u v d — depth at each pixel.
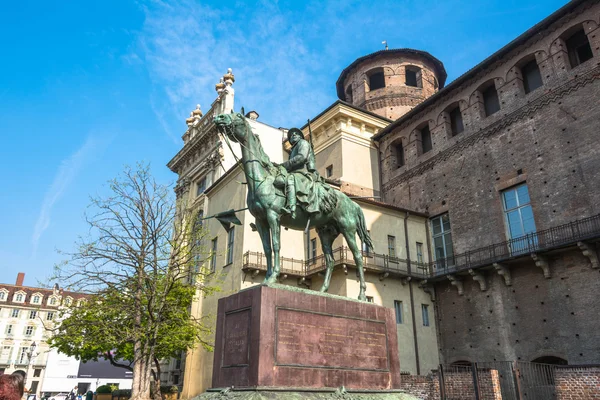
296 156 10.08
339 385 8.36
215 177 32.78
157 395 24.84
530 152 22.39
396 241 25.56
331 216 10.38
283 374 7.73
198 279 25.11
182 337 21.53
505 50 24.23
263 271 23.39
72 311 23.19
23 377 4.74
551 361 20.23
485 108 26.03
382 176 31.14
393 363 9.40
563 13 21.91
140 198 21.61
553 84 22.03
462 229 24.98
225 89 34.88
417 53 37.44
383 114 35.94
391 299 23.86
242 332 8.12
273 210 9.05
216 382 8.29
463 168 25.73
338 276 22.92
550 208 20.92
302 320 8.31
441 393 16.44
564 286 19.80
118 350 25.48
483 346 22.52
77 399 44.72
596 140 19.72
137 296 20.56
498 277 22.59
